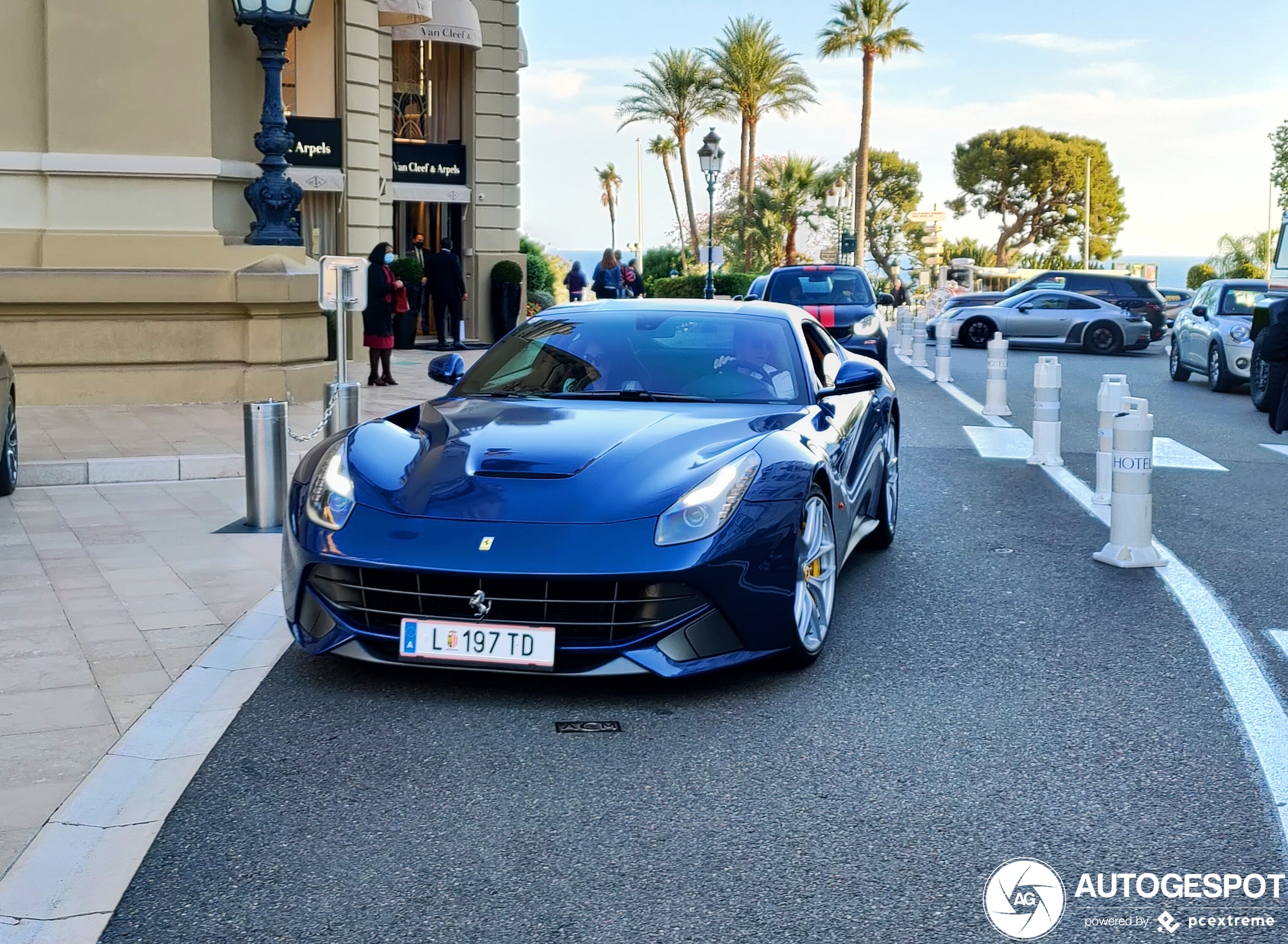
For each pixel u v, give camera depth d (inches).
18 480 344.8
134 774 147.7
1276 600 235.3
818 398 221.9
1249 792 145.2
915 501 339.9
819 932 113.0
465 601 169.8
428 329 959.6
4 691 176.1
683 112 2333.9
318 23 759.1
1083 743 160.2
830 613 198.4
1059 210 3663.9
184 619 212.7
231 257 506.6
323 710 169.3
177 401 494.6
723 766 151.6
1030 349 1108.5
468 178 973.8
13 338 474.0
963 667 192.1
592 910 116.8
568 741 159.5
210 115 509.7
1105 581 248.1
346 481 184.5
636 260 2377.0
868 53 2245.3
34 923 113.5
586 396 216.7
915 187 3280.0
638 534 169.0
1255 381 585.3
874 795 143.6
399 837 132.0
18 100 490.0
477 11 948.6
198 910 116.3
